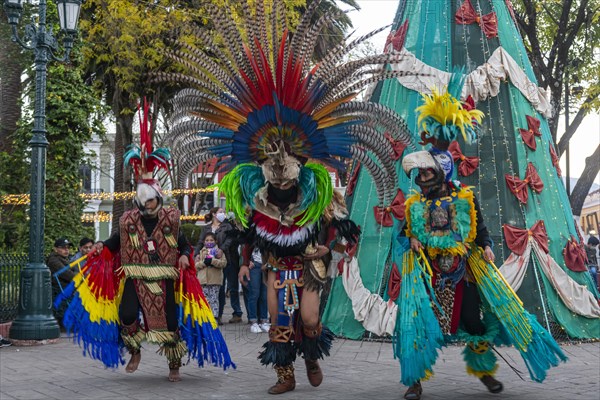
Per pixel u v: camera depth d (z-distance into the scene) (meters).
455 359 7.31
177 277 6.09
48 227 12.82
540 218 9.09
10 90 14.39
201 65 5.62
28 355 7.82
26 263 9.89
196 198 31.31
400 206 8.93
